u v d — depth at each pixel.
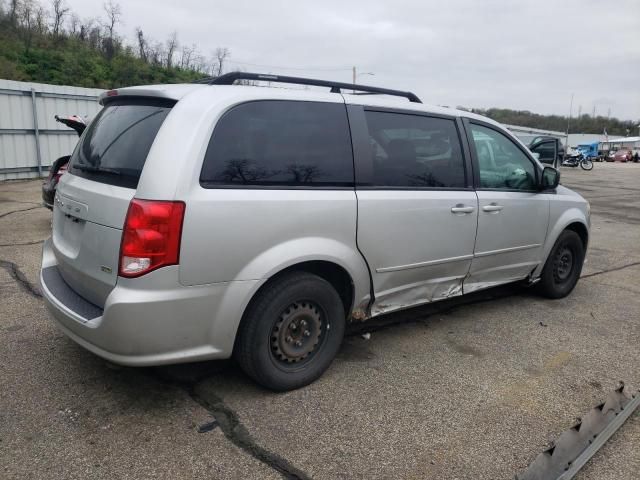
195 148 2.75
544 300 5.30
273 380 3.16
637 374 3.71
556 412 3.16
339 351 3.88
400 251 3.64
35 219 8.33
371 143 3.50
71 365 3.47
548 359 3.90
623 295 5.63
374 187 3.48
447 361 3.79
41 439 2.69
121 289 2.66
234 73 3.20
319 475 2.51
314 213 3.13
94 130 3.39
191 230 2.69
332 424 2.93
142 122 2.98
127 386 3.23
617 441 2.88
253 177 2.95
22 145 13.38
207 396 3.16
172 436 2.76
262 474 2.50
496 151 4.45
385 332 4.29
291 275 3.13
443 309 4.89
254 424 2.90
